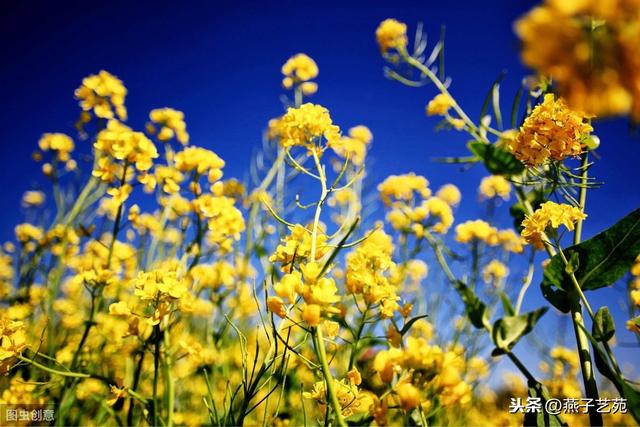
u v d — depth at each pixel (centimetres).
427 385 17
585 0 5
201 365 41
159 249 49
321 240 25
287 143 28
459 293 38
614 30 5
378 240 44
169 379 30
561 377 49
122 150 35
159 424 28
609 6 5
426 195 52
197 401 44
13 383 34
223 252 44
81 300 51
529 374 29
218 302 43
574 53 6
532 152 24
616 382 23
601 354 23
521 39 6
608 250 27
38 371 35
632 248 26
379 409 17
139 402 29
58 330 47
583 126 23
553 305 29
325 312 19
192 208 39
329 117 28
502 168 40
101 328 40
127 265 50
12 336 26
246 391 24
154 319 28
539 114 24
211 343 41
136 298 44
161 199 48
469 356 43
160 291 28
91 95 47
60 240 52
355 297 27
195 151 39
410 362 17
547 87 33
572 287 28
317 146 28
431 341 48
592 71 6
